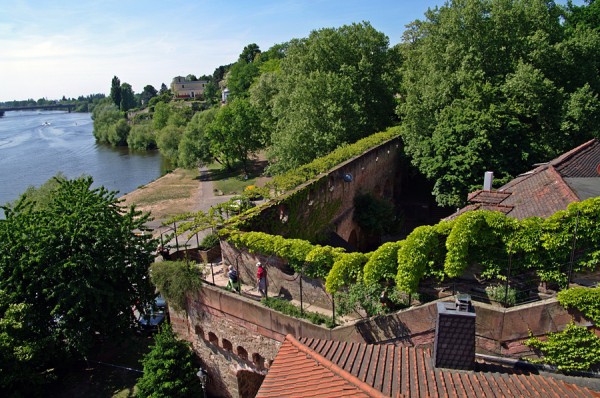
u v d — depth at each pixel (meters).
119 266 24.86
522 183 24.34
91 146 136.38
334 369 11.80
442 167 34.75
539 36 35.84
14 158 114.75
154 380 22.23
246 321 20.77
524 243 15.66
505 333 14.23
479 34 37.06
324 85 46.97
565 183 20.92
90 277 24.17
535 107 33.72
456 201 34.12
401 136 46.41
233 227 22.80
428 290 17.33
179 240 40.00
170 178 86.88
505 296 15.43
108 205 27.98
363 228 37.69
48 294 24.02
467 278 16.98
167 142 100.81
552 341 13.68
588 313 13.09
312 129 46.44
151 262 26.44
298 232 27.94
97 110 194.25
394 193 48.00
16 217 25.02
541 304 13.71
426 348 15.62
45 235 23.98
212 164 96.62
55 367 26.27
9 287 24.06
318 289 19.73
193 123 91.50
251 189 27.72
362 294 17.42
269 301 19.95
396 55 54.72
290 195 26.59
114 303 24.89
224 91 168.25
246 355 21.52
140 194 74.44
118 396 24.48
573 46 35.94
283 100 55.91
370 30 52.19
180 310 23.75
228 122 81.62
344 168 33.41
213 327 22.47
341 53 51.72
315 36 53.09
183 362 22.88
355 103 47.16
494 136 33.38
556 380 12.02
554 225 15.36
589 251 15.28
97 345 28.70
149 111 179.75
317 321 18.42
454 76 36.91
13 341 22.58
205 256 26.38
